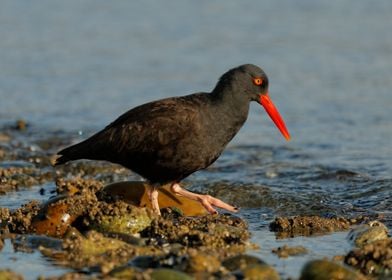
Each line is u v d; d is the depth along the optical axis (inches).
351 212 544.1
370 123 824.3
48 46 1147.9
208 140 529.7
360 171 645.9
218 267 397.7
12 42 1165.1
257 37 1175.6
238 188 598.5
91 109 891.4
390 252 412.2
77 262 423.8
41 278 378.3
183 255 408.8
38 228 478.9
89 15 1312.7
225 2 1360.7
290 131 806.5
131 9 1338.6
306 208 557.6
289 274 407.8
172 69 1041.5
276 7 1325.0
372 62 1045.2
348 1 1341.0
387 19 1237.1
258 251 451.5
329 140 767.7
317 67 1032.8
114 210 475.5
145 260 413.1
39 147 743.7
